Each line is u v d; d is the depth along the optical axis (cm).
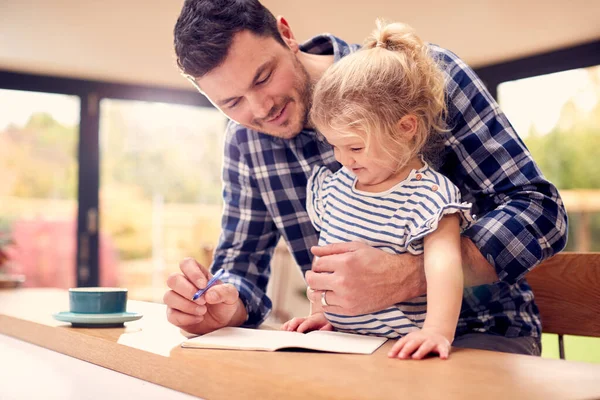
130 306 155
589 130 416
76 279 480
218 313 116
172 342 100
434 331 91
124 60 452
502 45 423
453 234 101
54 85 482
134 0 346
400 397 64
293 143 145
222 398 77
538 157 438
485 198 122
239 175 154
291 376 74
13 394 89
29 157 477
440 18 376
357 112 103
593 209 412
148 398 81
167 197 502
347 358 86
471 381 71
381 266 102
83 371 100
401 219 106
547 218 112
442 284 95
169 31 393
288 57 133
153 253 496
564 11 362
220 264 153
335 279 101
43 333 121
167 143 506
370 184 112
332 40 146
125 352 96
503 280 109
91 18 373
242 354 89
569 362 82
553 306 136
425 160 117
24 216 474
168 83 504
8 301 167
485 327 125
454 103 123
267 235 156
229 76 127
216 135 516
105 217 490
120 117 498
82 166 486
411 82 107
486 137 120
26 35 401
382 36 114
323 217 119
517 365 81
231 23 126
